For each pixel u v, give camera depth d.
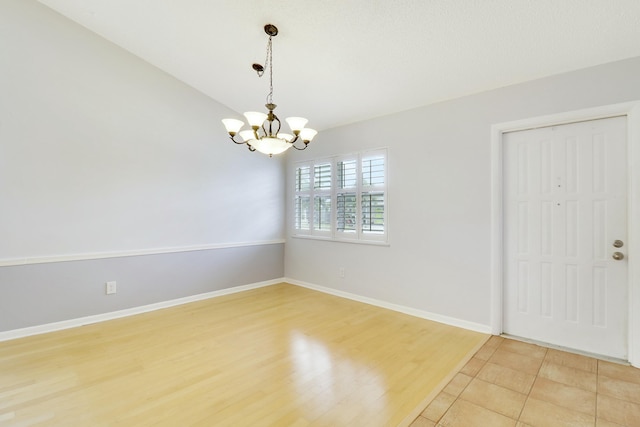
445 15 2.23
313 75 3.29
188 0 2.63
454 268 3.22
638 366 2.32
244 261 4.62
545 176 2.76
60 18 3.07
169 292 3.85
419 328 3.14
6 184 2.82
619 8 1.97
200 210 4.12
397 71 2.96
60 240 3.09
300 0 2.37
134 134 3.56
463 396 2.00
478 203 3.05
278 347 2.71
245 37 2.92
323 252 4.54
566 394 2.02
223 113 4.33
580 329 2.62
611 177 2.47
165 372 2.28
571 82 2.57
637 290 2.33
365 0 2.25
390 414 1.83
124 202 3.49
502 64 2.63
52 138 3.04
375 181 3.90
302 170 4.88
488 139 2.99
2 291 2.80
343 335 2.97
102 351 2.62
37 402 1.92
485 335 2.96
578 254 2.62
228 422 1.76
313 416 1.81
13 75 2.84
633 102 2.32
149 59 3.59
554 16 2.09
